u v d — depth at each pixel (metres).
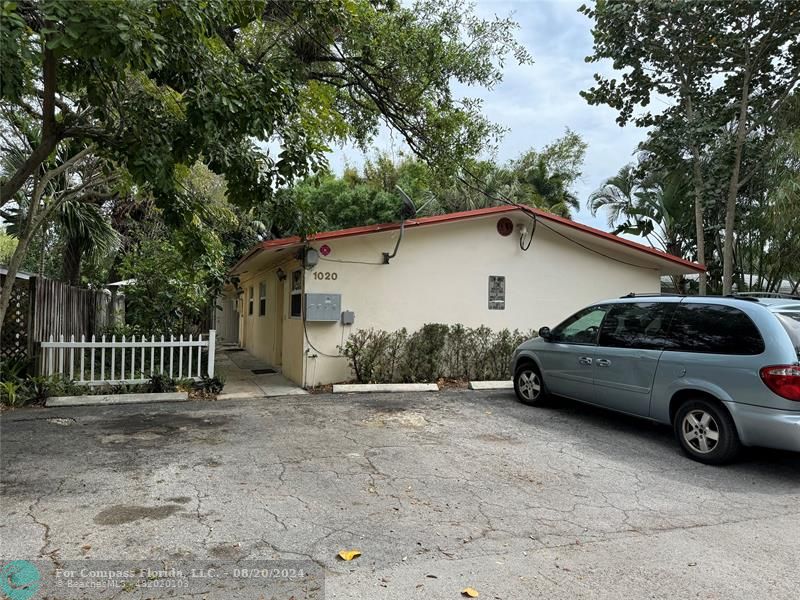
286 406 7.90
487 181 23.27
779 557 3.35
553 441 6.06
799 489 4.62
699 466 5.23
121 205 15.58
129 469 4.86
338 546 3.40
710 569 3.18
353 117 12.09
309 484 4.54
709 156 13.83
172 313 10.58
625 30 13.17
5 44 4.07
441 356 10.19
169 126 5.96
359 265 9.78
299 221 8.19
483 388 9.65
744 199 14.43
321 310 9.40
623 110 14.38
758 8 11.95
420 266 10.23
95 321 12.20
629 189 18.11
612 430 6.57
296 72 8.77
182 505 4.03
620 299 6.79
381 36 9.29
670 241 17.62
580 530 3.73
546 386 7.68
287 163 6.71
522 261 11.00
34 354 8.29
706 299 5.69
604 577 3.07
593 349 6.79
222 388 9.01
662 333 5.98
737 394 5.02
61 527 3.61
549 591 2.90
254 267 13.81
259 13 6.25
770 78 13.09
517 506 4.14
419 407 7.90
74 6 4.15
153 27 4.93
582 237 11.14
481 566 3.18
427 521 3.83
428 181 12.43
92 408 7.57
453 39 9.86
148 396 8.12
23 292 8.59
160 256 10.28
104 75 5.60
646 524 3.85
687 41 13.04
